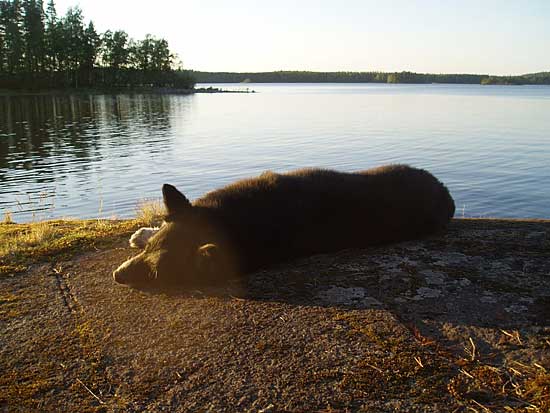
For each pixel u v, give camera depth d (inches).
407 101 1240.8
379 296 46.3
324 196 59.4
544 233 63.5
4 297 47.7
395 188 64.2
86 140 419.8
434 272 51.1
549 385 34.1
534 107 937.5
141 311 44.9
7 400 33.8
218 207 55.3
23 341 40.2
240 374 36.0
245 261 52.9
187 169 284.8
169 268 50.9
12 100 954.1
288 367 36.6
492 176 253.8
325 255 58.1
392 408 32.8
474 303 44.4
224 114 759.1
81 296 48.1
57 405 33.4
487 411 32.3
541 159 305.1
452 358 37.3
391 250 58.7
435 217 65.2
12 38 1106.7
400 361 36.9
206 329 41.6
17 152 345.4
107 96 1200.8
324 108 932.6
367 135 463.5
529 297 45.2
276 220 56.1
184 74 2005.4
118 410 33.0
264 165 298.8
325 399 33.6
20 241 63.3
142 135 464.8
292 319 42.7
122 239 64.7
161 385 35.1
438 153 338.0
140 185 237.5
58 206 192.7
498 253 56.0
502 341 39.0
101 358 38.0
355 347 38.6
